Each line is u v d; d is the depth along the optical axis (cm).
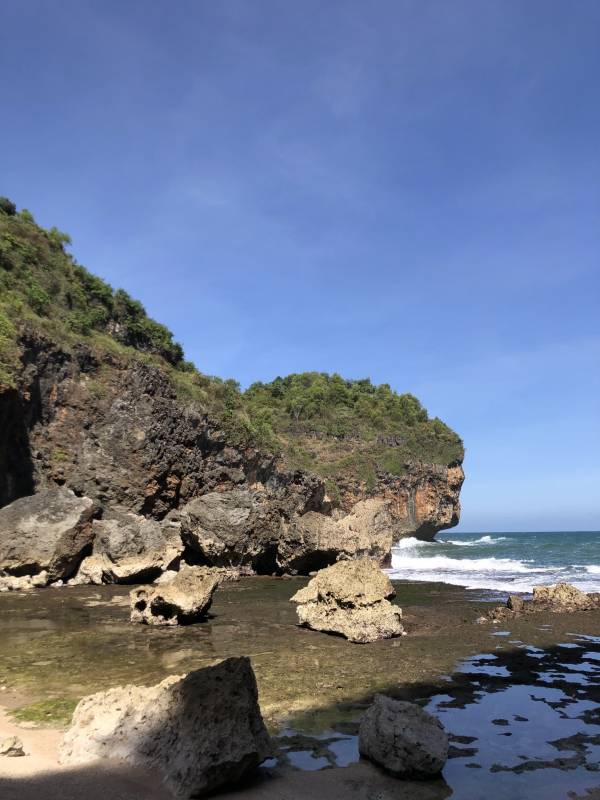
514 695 848
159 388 4100
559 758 621
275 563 3095
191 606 1444
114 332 5284
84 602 1864
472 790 545
